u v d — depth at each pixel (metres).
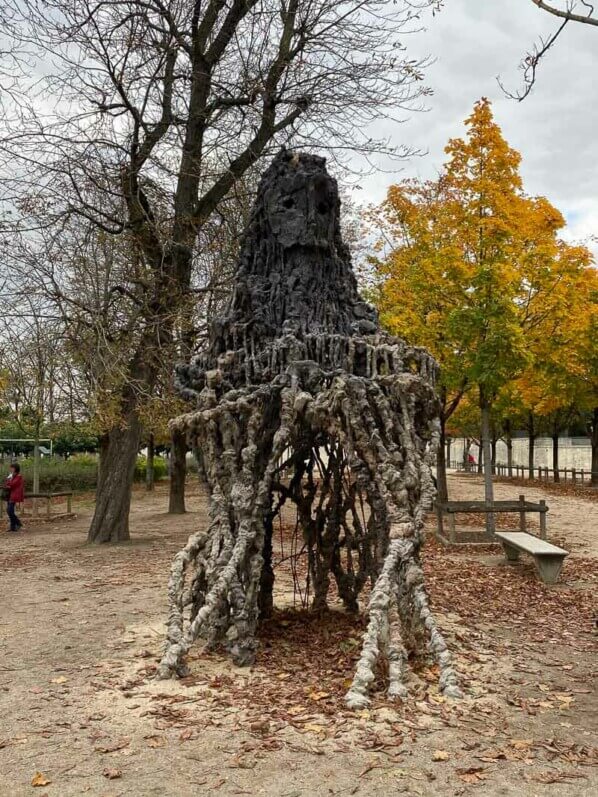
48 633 6.14
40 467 26.47
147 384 12.27
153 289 12.41
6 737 3.88
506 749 3.68
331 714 4.05
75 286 12.52
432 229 14.27
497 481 31.11
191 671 4.82
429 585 8.17
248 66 12.62
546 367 16.95
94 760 3.58
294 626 5.97
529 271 12.06
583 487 25.75
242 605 4.92
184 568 5.21
